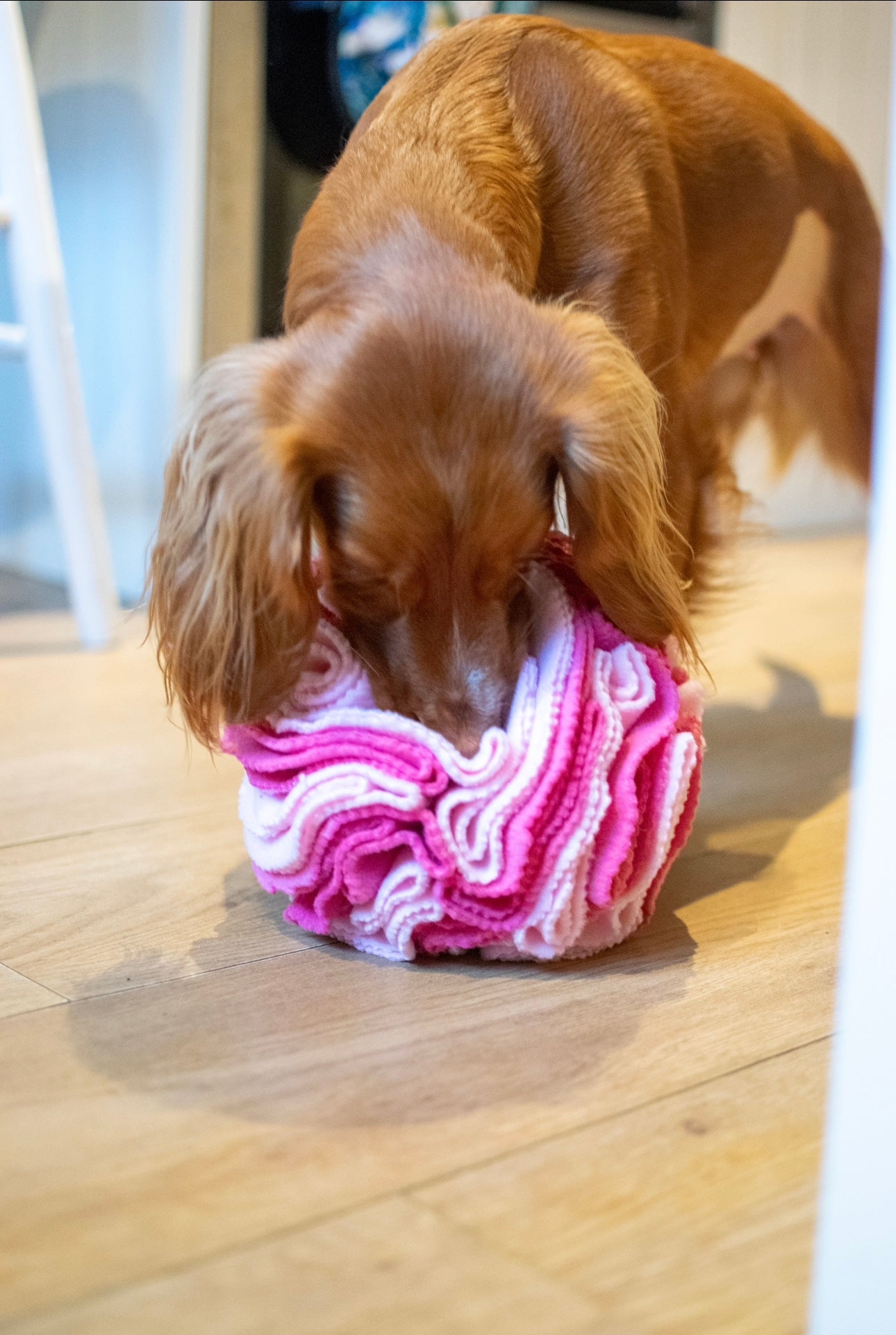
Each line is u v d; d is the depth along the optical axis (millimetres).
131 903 1455
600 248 1683
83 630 2869
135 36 3158
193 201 3164
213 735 1376
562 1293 789
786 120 2197
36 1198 880
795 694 2637
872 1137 805
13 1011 1176
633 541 1385
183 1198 882
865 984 817
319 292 1410
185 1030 1140
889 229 1184
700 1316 772
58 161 3381
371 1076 1058
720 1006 1205
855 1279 795
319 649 1348
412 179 1490
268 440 1292
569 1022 1165
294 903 1353
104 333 3391
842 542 4816
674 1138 970
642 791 1296
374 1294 784
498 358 1315
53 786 1903
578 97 1720
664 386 1806
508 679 1338
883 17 4410
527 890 1226
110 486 3443
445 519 1301
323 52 3457
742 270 2133
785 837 1752
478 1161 931
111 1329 751
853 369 2492
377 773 1227
